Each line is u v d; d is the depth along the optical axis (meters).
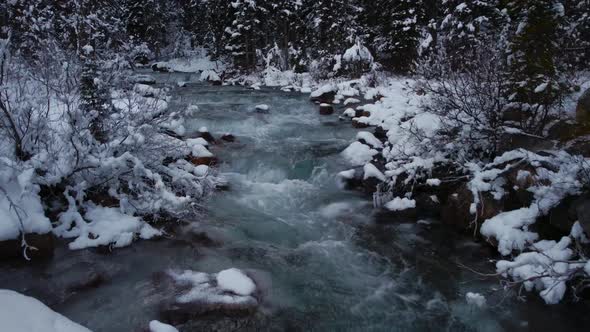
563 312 4.71
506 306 4.92
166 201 6.71
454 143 7.78
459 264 5.92
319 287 5.35
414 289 5.36
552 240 5.38
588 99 6.79
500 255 5.98
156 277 5.20
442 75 9.87
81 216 6.28
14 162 5.93
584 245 4.87
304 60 29.23
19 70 6.52
